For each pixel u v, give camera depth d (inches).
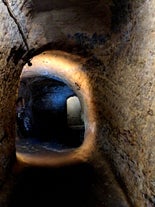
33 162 226.8
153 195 105.7
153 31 107.7
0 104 150.0
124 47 152.6
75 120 562.6
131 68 139.7
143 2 120.0
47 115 508.4
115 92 172.2
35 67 297.7
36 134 489.7
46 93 492.1
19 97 454.9
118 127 166.6
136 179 130.6
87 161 227.1
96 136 236.5
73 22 175.2
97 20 171.8
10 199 149.6
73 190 171.3
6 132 168.7
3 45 142.9
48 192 167.8
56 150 335.9
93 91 229.1
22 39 166.2
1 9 132.6
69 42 194.4
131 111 138.9
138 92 127.5
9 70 162.6
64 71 277.1
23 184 172.4
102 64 196.9
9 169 177.9
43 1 154.6
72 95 503.5
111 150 187.9
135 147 132.0
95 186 174.2
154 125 105.1
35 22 170.9
